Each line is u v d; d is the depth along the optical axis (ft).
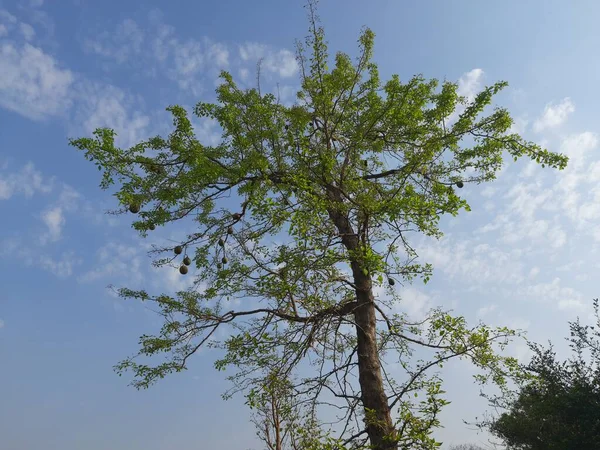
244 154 33.53
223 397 32.94
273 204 29.89
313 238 30.12
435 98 38.09
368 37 37.99
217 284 31.76
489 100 35.32
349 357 32.01
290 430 29.66
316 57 36.63
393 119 34.81
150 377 32.35
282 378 31.53
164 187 33.68
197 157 32.37
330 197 35.22
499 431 48.88
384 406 30.32
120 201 31.99
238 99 36.73
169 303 33.22
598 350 44.06
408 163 34.27
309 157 33.71
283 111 37.81
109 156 32.01
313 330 32.32
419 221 30.19
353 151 36.76
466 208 29.30
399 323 35.58
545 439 44.24
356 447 27.32
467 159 36.40
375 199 33.45
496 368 32.14
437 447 25.05
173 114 32.76
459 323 31.40
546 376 44.16
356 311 33.27
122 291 33.14
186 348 33.06
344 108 37.04
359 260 30.40
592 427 41.14
